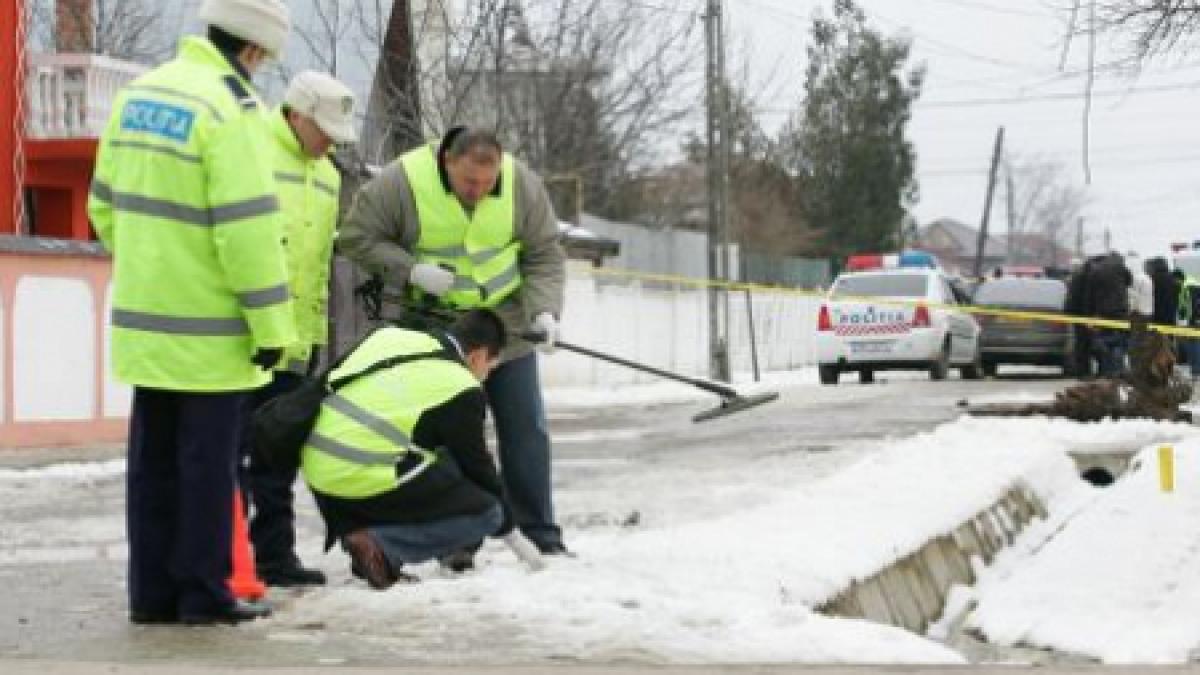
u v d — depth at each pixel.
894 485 14.98
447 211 10.59
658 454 19.28
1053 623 12.03
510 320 10.86
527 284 10.92
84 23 36.91
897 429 21.38
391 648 8.05
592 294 40.00
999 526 14.91
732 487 15.45
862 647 8.21
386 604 8.94
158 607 8.87
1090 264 33.94
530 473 10.94
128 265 8.46
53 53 30.61
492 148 10.47
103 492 16.77
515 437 10.92
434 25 36.81
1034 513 16.38
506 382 10.91
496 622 8.55
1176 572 13.69
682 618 8.65
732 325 49.69
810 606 9.72
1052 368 42.19
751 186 71.19
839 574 10.48
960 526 13.80
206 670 7.53
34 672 7.54
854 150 77.00
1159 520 15.30
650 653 7.94
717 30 44.38
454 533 9.62
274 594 9.78
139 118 8.47
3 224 28.78
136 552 8.82
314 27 35.84
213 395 8.59
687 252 50.62
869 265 47.94
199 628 8.66
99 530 13.55
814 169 77.31
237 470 9.09
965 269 152.38
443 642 8.15
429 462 9.55
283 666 7.63
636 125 48.88
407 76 35.91
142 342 8.45
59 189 31.09
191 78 8.48
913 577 11.92
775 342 53.84
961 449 17.95
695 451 19.44
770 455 18.50
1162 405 21.61
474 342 9.90
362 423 9.42
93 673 7.49
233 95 8.47
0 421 23.11
